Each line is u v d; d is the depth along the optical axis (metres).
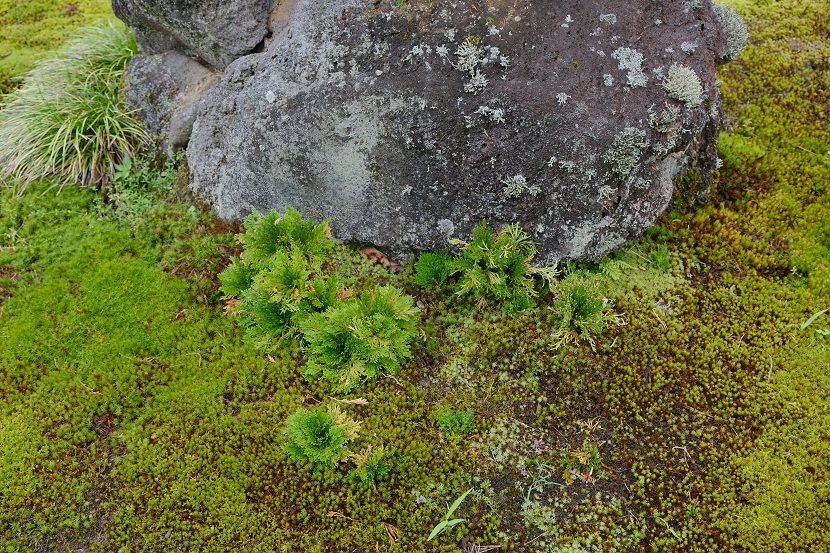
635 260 1.13
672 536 0.92
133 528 0.93
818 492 0.94
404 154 1.07
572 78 1.04
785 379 1.02
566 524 0.92
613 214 1.08
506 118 1.04
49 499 0.94
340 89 1.08
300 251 1.07
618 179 1.06
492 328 1.07
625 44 1.05
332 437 0.94
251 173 1.15
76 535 0.92
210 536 0.92
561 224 1.07
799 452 0.96
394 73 1.06
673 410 1.00
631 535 0.92
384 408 1.00
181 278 1.13
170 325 1.08
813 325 1.07
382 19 1.07
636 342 1.05
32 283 1.13
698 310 1.09
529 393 1.02
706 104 1.07
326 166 1.11
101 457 0.97
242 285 1.07
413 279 1.12
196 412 1.00
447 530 0.92
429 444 0.98
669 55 1.05
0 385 1.03
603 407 1.00
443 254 1.11
